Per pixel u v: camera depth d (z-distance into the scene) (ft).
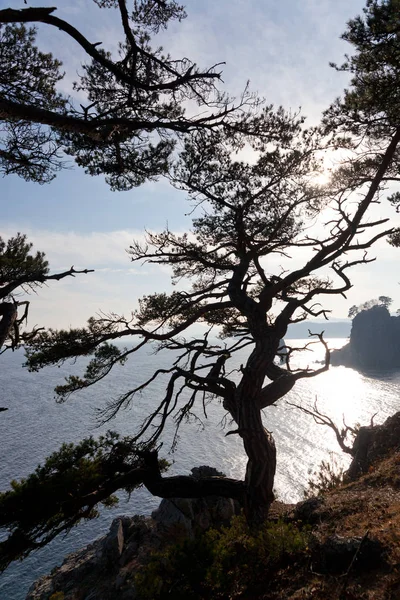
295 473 222.07
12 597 143.74
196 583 22.44
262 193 42.34
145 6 23.20
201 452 263.90
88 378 39.40
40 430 363.97
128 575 43.52
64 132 26.61
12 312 17.89
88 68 25.31
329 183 41.29
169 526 48.88
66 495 28.58
